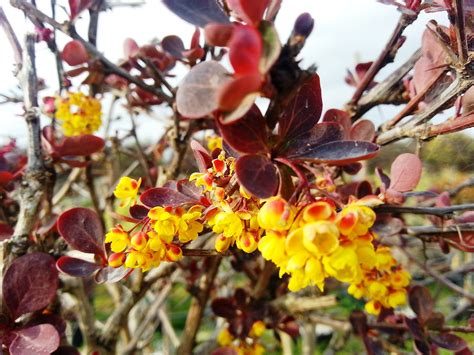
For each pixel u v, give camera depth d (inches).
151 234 4.3
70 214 5.4
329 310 16.4
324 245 3.4
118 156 12.1
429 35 6.0
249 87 2.9
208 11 3.6
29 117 6.6
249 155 3.6
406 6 5.4
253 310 9.0
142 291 8.4
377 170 6.3
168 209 4.3
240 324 8.9
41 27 7.1
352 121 7.4
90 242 5.4
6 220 8.4
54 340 5.4
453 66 5.0
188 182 5.0
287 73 3.1
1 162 8.0
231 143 3.6
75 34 6.8
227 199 4.2
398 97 7.2
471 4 5.0
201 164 4.6
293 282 3.5
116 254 4.7
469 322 7.4
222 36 3.1
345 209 3.7
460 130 5.2
